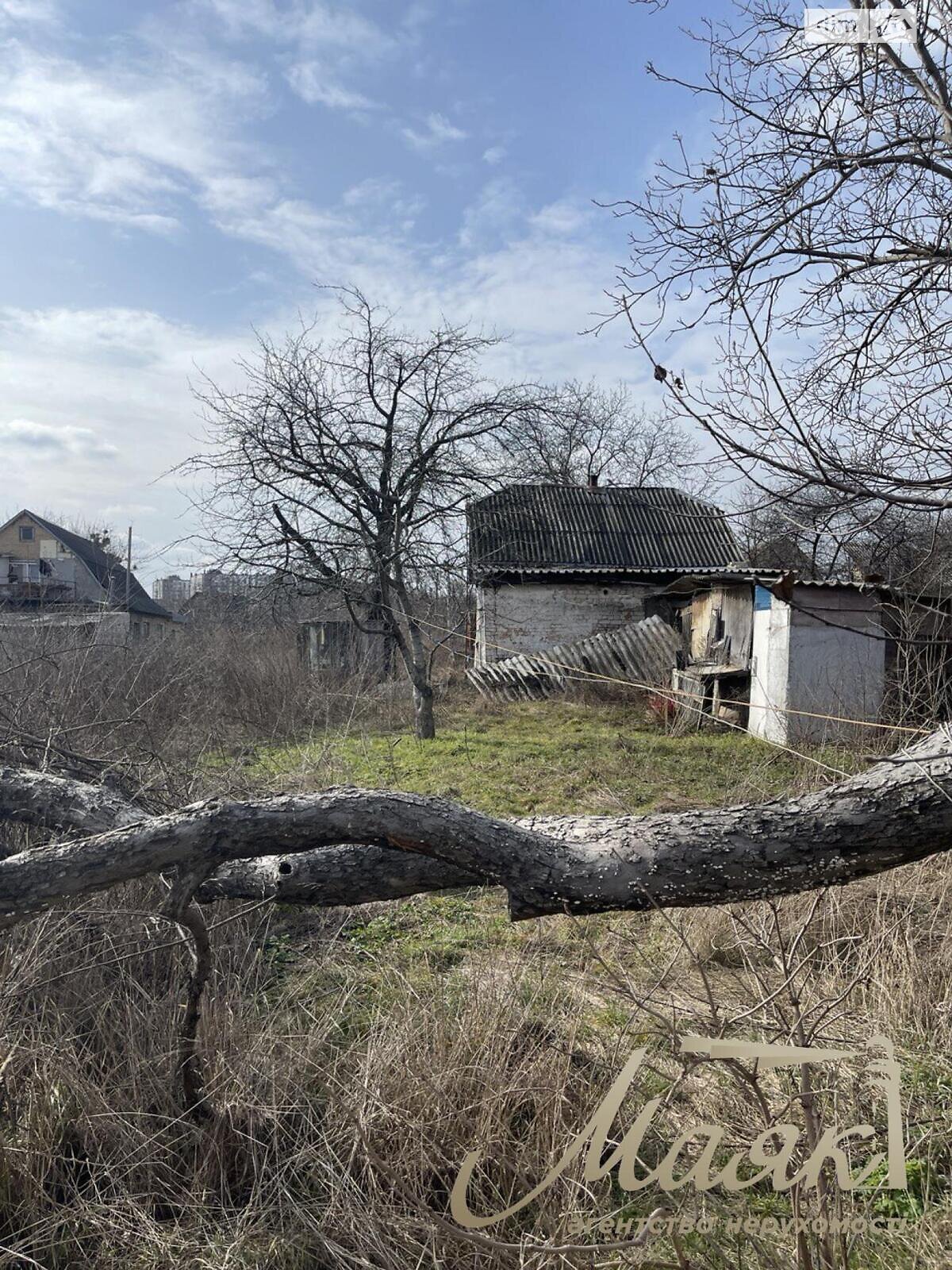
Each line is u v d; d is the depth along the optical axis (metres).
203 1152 2.83
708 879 1.99
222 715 8.29
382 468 11.99
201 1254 2.51
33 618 9.01
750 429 2.43
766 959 3.53
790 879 1.97
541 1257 2.25
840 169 2.84
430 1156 2.65
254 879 2.45
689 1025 2.94
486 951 4.35
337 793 2.10
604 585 20.09
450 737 11.98
